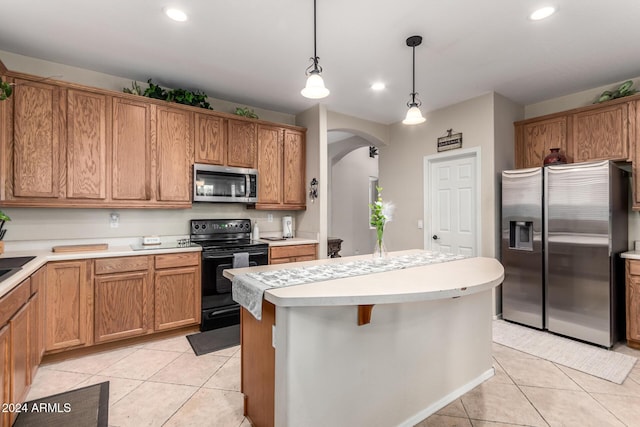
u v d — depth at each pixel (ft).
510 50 8.81
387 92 11.87
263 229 13.88
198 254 10.34
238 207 13.20
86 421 6.04
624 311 9.98
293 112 14.35
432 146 13.88
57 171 8.77
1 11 7.06
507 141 12.34
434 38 8.22
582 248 9.68
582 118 10.82
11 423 5.57
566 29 7.79
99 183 9.37
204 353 8.91
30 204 8.45
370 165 24.50
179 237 11.78
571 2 6.77
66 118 8.91
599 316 9.37
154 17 7.34
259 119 12.97
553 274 10.32
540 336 10.21
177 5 6.91
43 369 7.96
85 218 10.05
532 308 10.85
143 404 6.59
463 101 12.67
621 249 9.89
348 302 4.44
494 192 11.75
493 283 5.41
